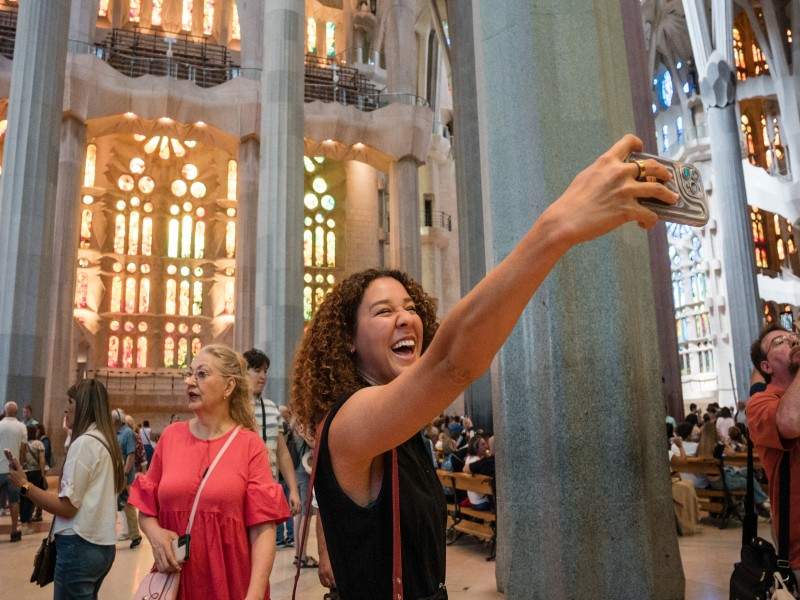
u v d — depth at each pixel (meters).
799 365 2.40
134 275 29.70
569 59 4.08
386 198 33.34
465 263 14.15
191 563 2.23
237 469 2.35
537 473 3.83
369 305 1.34
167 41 28.67
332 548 1.18
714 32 28.09
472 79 14.28
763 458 2.43
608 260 3.98
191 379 2.47
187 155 30.97
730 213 26.78
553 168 3.96
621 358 3.88
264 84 17.31
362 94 27.36
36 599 5.12
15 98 15.24
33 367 14.26
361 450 1.05
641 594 3.61
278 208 16.47
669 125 36.03
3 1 27.30
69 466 2.96
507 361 4.08
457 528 7.12
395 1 25.94
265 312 16.05
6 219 14.62
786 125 33.12
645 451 3.92
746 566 2.36
